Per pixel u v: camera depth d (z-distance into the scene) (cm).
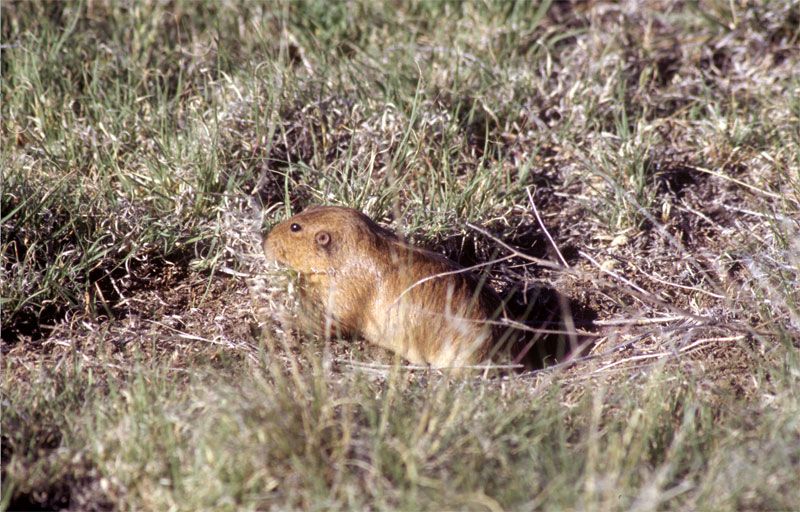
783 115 1191
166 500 636
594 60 1309
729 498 612
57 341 881
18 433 707
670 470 646
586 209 1115
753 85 1290
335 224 896
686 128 1224
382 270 888
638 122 1199
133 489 656
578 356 920
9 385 802
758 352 863
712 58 1352
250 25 1377
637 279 1023
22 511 663
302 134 1145
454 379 822
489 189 1088
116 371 828
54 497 673
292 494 618
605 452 655
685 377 812
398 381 804
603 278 1021
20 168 1016
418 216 1021
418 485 629
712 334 903
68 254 948
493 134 1201
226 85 1198
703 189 1154
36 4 1342
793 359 800
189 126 1131
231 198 1042
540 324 968
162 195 1041
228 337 906
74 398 767
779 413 724
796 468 648
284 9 1378
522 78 1243
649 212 1096
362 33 1378
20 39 1272
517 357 900
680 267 1036
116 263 987
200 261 996
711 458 670
